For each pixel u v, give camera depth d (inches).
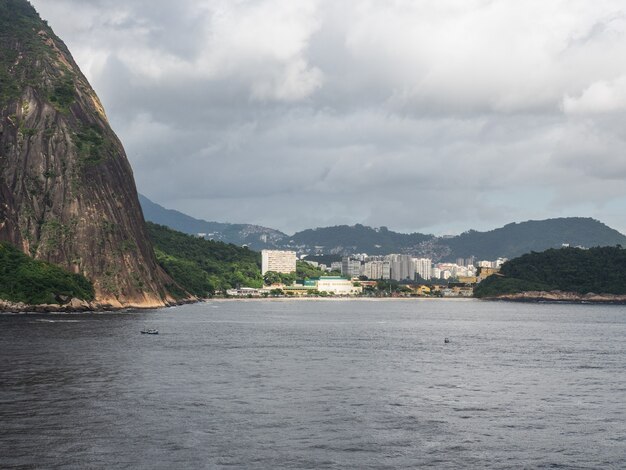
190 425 2603.3
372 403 3065.9
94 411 2778.1
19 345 4781.0
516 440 2512.3
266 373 3816.4
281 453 2303.2
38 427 2529.5
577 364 4498.0
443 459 2285.9
